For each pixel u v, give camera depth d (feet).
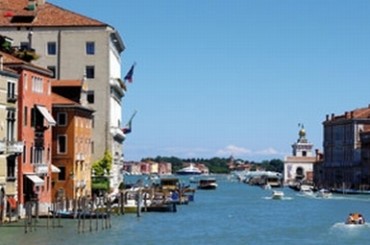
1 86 257.96
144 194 358.23
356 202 516.32
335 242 256.52
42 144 288.10
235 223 325.62
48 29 369.50
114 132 385.91
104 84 370.32
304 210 426.92
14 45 359.87
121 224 286.25
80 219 265.34
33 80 281.95
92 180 355.56
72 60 369.50
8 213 258.57
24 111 273.75
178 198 455.22
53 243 220.43
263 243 251.39
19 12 372.17
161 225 293.23
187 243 243.60
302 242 255.50
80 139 326.24
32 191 275.39
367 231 292.81
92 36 369.71
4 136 260.42
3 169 255.50
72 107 315.58
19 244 215.72
